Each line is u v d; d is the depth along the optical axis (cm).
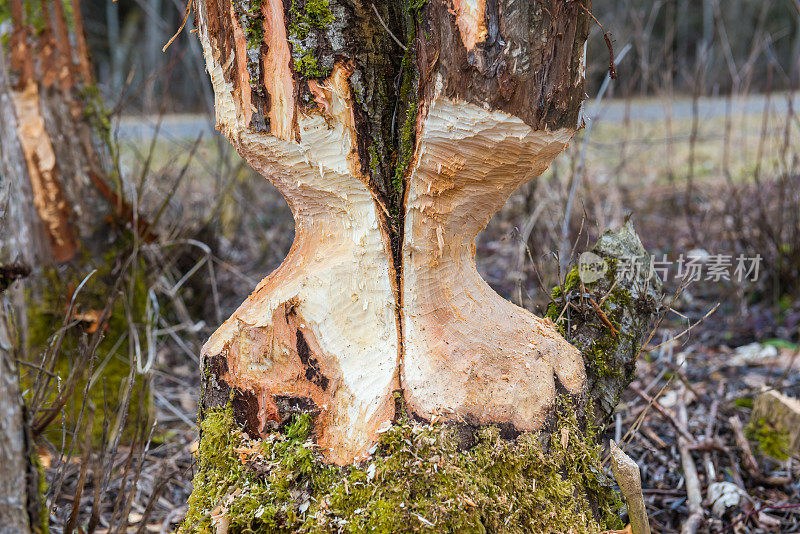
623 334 174
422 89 141
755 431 232
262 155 151
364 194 150
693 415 243
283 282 156
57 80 241
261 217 437
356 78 146
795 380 269
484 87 137
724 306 345
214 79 151
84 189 244
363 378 153
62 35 242
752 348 304
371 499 144
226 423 154
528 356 155
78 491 153
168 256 309
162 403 271
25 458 137
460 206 150
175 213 344
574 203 362
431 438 145
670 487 212
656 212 457
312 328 153
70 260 242
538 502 148
